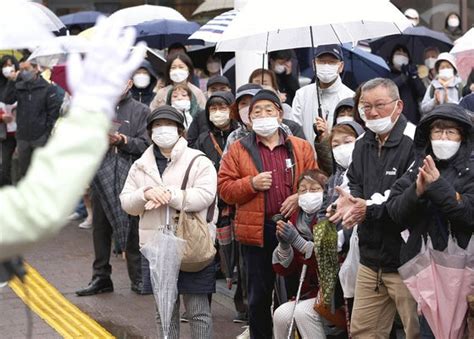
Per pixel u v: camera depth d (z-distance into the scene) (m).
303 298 13.96
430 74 26.69
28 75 27.11
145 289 14.80
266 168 14.67
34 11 5.87
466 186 11.30
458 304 11.29
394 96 12.28
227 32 15.23
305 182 13.93
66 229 27.45
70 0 37.25
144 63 24.55
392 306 12.64
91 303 19.38
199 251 13.80
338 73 18.47
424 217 11.50
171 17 29.25
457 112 11.35
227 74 25.72
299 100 18.92
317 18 14.70
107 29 5.00
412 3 34.56
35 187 4.72
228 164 14.90
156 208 14.31
